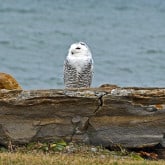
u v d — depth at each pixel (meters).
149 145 15.71
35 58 67.62
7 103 15.59
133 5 138.75
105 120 15.70
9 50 72.94
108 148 15.78
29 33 87.44
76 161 14.23
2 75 16.78
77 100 15.59
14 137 15.70
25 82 54.66
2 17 106.56
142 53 71.75
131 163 14.21
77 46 17.14
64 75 17.41
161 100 15.63
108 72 57.09
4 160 14.04
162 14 123.12
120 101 15.57
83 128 15.70
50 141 15.75
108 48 75.81
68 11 119.75
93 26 98.38
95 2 139.25
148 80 51.84
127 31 93.75
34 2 131.75
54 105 15.63
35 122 15.72
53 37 83.94
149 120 15.68
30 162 14.00
